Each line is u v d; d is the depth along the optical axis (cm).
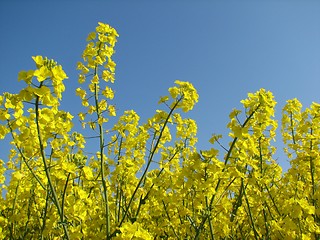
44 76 39
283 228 52
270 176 71
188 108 56
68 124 54
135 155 71
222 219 59
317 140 64
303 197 65
